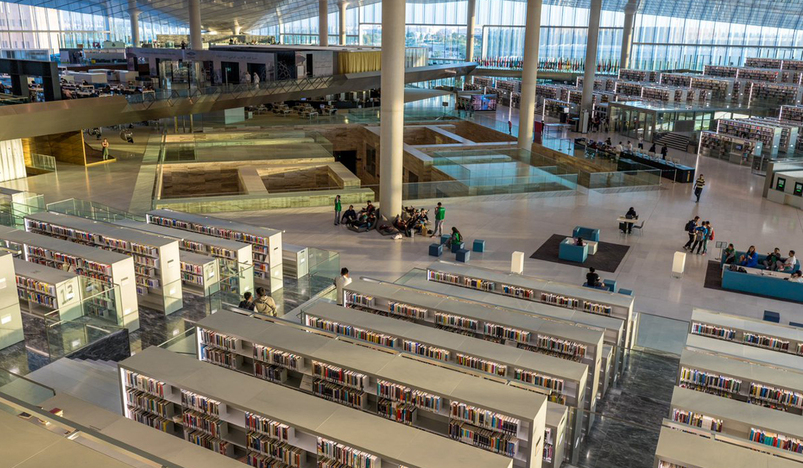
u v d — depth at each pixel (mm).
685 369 12703
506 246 23266
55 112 27031
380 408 10320
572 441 10164
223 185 35781
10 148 30719
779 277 19406
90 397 10773
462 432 9633
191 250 18422
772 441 9930
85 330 12836
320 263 19047
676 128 46062
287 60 41656
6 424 5953
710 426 10406
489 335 13500
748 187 32812
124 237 16875
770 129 37188
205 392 9508
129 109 30562
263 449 9188
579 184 32688
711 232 22828
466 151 36781
